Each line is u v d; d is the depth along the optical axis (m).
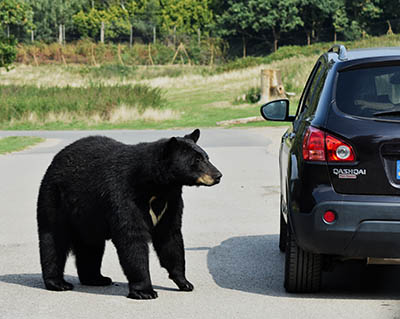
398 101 11.55
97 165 12.86
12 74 130.62
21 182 28.92
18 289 13.44
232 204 23.56
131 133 51.62
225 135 48.62
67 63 173.38
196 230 19.44
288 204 12.24
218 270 14.95
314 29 192.00
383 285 13.51
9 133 54.66
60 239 13.52
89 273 13.92
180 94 89.62
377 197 11.31
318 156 11.61
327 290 13.09
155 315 11.41
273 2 185.25
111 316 11.38
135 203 12.22
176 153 12.02
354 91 11.80
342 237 11.41
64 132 54.62
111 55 178.75
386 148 11.31
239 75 100.94
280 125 56.19
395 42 110.38
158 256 13.10
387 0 182.00
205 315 11.37
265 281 13.92
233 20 190.88
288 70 84.56
